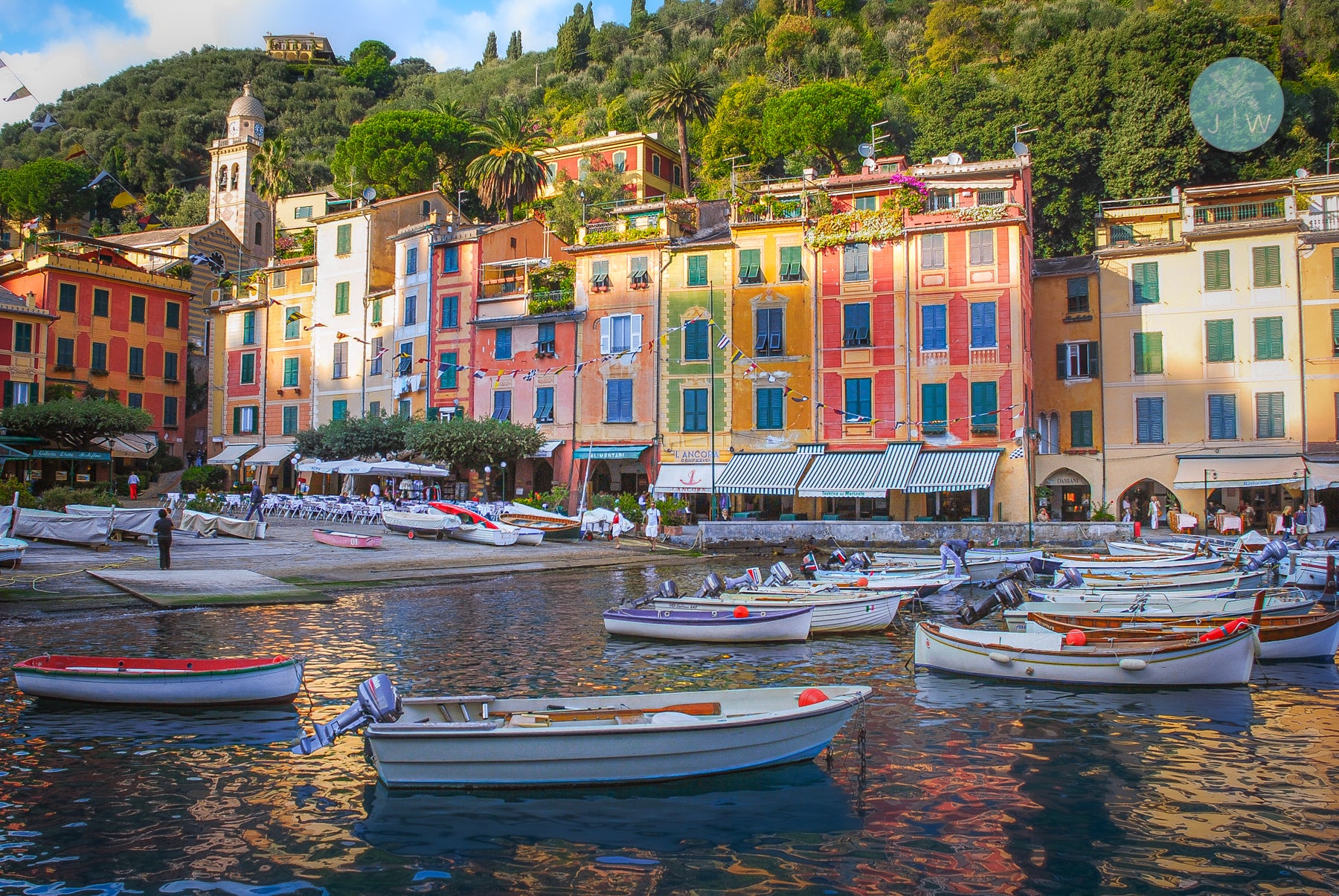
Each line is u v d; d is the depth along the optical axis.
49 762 13.73
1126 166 67.88
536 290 58.66
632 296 55.03
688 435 53.41
